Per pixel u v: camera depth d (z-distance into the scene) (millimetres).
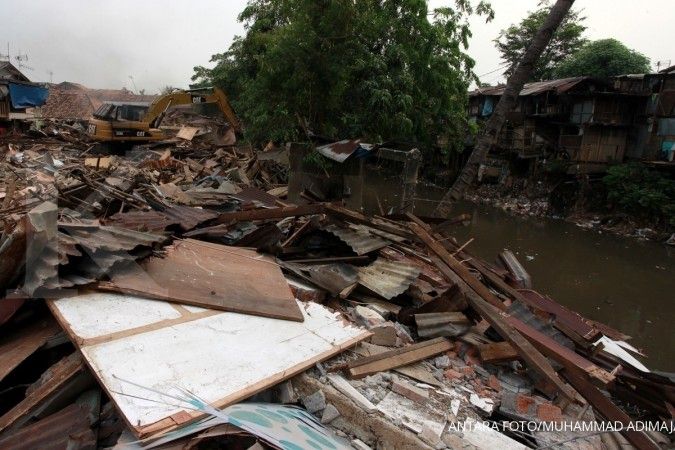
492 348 4754
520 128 25766
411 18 14812
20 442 2910
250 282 4887
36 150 18984
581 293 12820
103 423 3100
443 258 6227
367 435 3412
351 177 13156
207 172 14477
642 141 21453
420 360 4500
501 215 22984
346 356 4141
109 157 16797
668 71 19750
